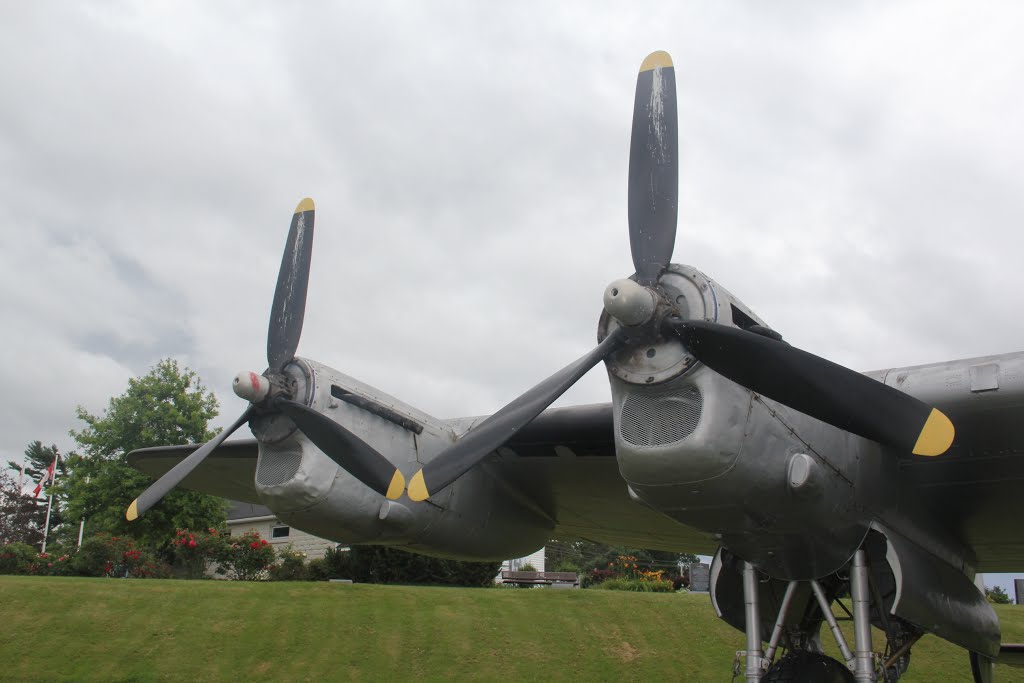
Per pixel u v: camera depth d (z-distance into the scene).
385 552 16.91
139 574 16.47
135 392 22.27
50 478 27.61
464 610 11.92
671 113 5.37
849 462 5.15
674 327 4.69
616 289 4.62
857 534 5.28
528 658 10.73
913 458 5.67
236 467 8.41
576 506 8.48
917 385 5.52
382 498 6.67
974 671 7.70
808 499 4.86
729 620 5.88
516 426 4.95
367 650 10.51
